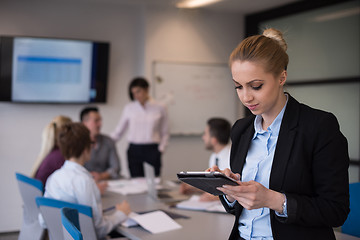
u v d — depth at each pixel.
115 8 5.25
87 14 5.12
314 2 4.70
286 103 1.25
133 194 3.11
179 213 2.49
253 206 1.12
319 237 1.21
